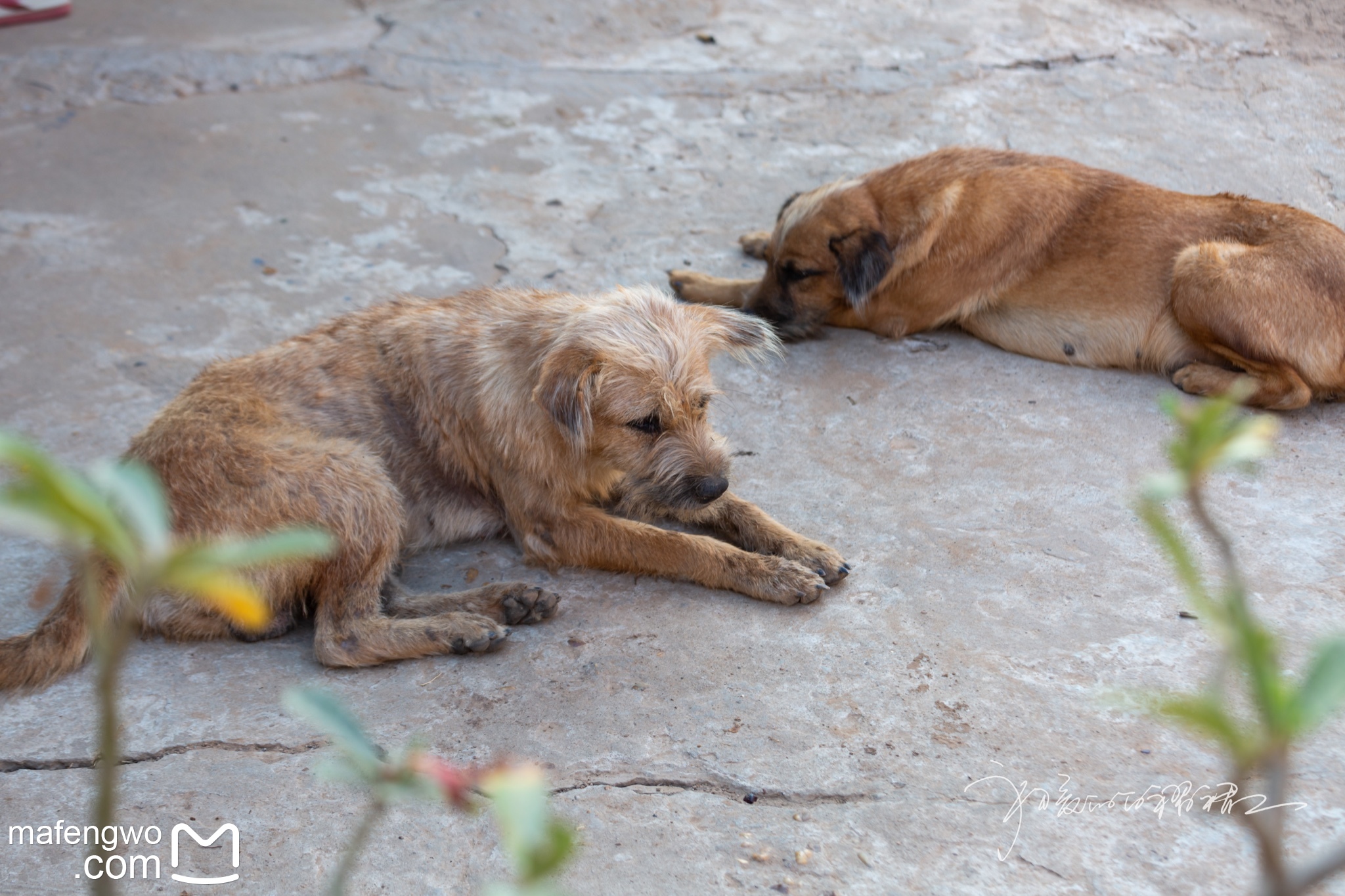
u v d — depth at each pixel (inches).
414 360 163.9
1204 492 171.5
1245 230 198.4
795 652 142.7
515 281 239.3
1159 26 372.2
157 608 145.6
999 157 217.5
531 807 32.4
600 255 250.4
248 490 142.3
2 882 111.3
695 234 260.7
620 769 124.6
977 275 212.2
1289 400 189.2
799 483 179.3
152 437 149.8
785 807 119.1
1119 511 169.2
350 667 143.0
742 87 336.8
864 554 161.9
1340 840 110.7
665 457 150.9
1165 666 137.0
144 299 232.4
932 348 218.8
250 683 140.6
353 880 111.3
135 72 328.2
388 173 287.6
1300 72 341.1
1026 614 147.8
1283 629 141.6
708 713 132.8
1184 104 322.7
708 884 109.8
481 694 136.9
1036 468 180.7
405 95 330.3
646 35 370.0
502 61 349.4
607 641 146.5
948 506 172.1
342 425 159.3
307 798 121.4
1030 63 348.5
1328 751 121.5
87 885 110.3
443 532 169.2
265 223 263.0
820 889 109.0
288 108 320.2
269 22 375.2
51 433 189.8
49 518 29.5
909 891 108.5
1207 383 195.3
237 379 159.8
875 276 210.1
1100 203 208.7
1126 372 208.2
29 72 323.9
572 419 142.8
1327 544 159.3
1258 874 108.1
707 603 153.8
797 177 287.7
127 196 272.8
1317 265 187.2
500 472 161.8
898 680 136.9
